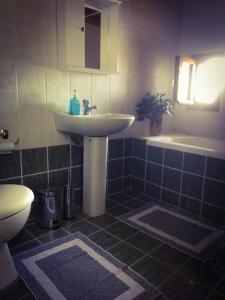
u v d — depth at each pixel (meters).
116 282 1.32
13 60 1.66
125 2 2.29
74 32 1.85
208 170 2.02
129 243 1.68
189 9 2.83
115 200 2.40
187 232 1.85
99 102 2.27
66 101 2.00
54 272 1.38
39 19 1.73
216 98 2.73
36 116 1.85
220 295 1.26
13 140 1.76
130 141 2.62
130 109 2.57
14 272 1.31
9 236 1.21
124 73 2.43
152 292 1.26
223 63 2.64
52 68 1.87
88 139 1.93
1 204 1.19
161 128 2.93
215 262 1.51
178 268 1.45
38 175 1.94
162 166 2.37
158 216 2.09
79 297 1.22
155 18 2.61
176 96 2.81
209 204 2.05
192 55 2.88
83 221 1.97
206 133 2.87
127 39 2.39
